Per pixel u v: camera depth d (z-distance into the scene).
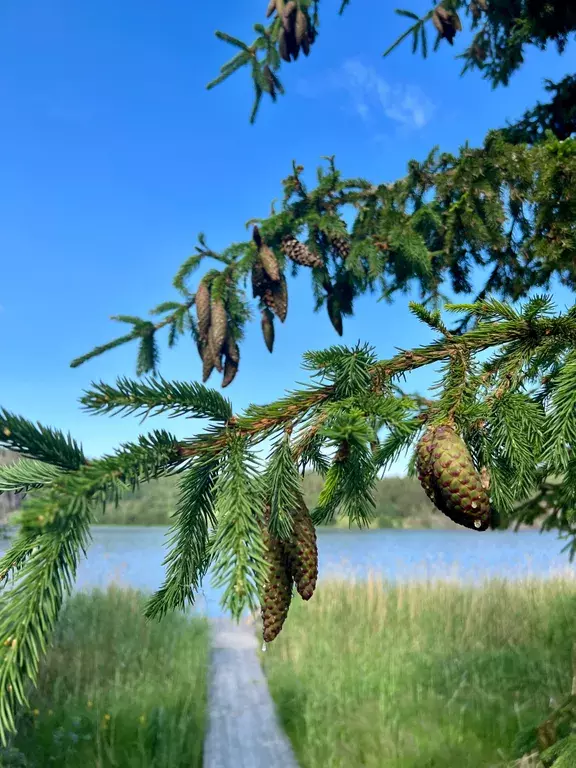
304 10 4.40
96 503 0.87
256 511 1.00
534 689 5.35
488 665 6.31
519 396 1.26
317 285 4.66
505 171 3.61
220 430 1.09
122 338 4.14
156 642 7.73
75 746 4.46
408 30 4.55
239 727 5.47
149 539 38.91
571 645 6.15
